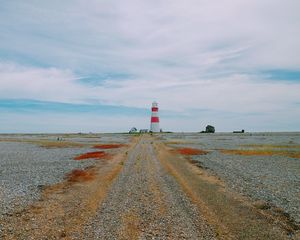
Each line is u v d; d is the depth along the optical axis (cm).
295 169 3444
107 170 3272
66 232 1409
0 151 5894
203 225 1503
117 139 11138
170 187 2372
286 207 1848
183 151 5706
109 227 1471
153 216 1641
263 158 4597
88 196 2089
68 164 3856
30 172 3222
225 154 5212
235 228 1465
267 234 1391
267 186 2470
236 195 2139
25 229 1452
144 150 5903
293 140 10419
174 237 1348
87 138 12150
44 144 8044
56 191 2267
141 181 2617
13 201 1969
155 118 18275
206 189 2317
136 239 1325
